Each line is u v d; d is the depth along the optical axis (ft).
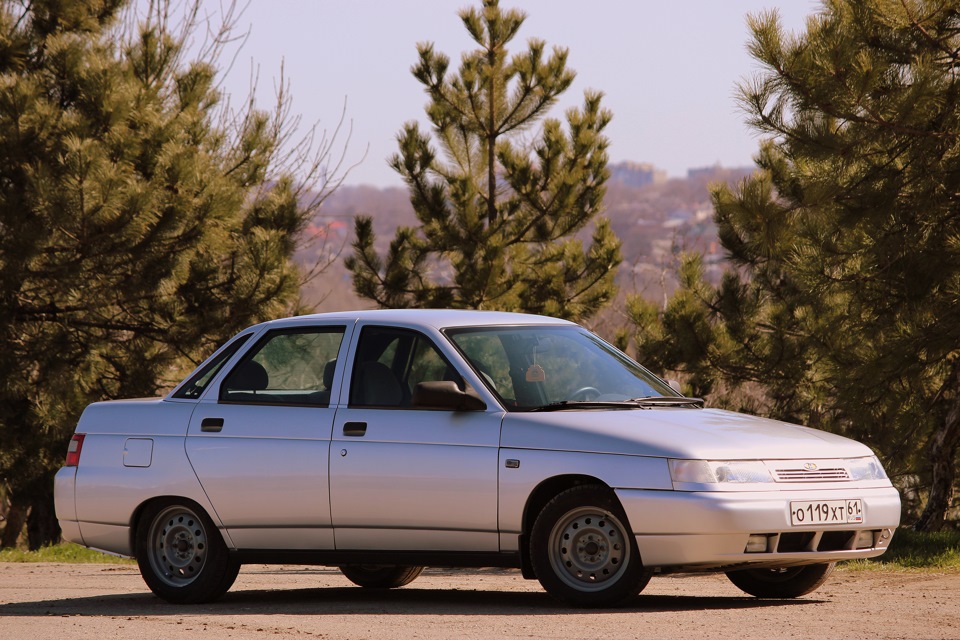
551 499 49.08
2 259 116.88
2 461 124.57
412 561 51.29
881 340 85.87
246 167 141.90
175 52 134.31
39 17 130.41
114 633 45.11
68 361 127.54
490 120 148.87
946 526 118.11
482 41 148.05
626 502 46.96
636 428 48.39
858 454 50.49
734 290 120.67
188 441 55.36
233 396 55.62
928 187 78.74
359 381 53.01
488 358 52.13
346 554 52.34
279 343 55.72
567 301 149.38
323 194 177.06
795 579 53.67
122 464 56.65
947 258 81.46
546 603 52.37
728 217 86.69
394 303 145.18
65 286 122.21
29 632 45.73
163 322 131.13
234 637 43.55
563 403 50.72
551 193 146.72
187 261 122.11
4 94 113.39
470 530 49.80
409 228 146.61
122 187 111.55
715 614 47.14
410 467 50.65
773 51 75.31
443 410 51.06
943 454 99.09
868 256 82.58
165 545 56.08
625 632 42.45
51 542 139.23
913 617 46.70
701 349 117.08
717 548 46.21
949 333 83.20
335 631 44.34
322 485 52.13
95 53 124.16
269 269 123.44
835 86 74.84
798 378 115.96
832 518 47.96
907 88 75.82
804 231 82.38
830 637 41.34
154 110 123.54
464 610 50.19
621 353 56.75
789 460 48.26
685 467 46.68
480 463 49.49
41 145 115.03
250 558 54.29
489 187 150.30
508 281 143.64
